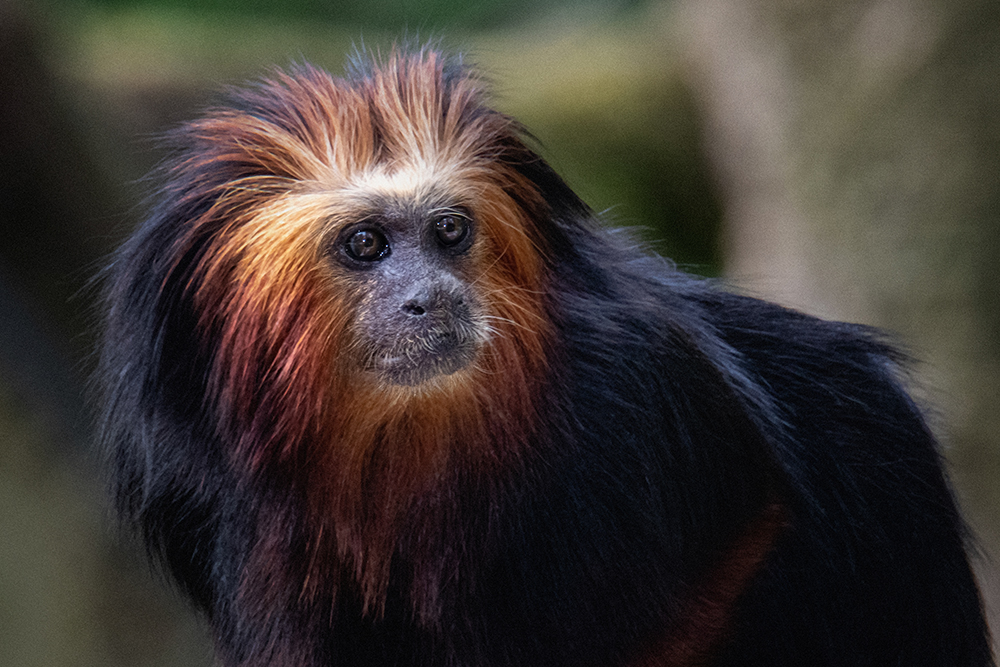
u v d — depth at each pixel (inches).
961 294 581.0
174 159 313.6
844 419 351.3
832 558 346.0
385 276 286.8
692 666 311.9
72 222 544.7
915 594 355.3
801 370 351.6
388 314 285.0
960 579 363.6
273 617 302.0
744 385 323.9
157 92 650.8
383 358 286.5
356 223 285.4
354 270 288.2
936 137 584.1
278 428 292.7
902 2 592.4
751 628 342.0
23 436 553.0
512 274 297.0
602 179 741.9
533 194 303.9
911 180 593.6
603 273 307.0
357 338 288.4
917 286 593.3
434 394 289.9
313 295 287.4
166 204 298.2
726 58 718.5
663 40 794.2
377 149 291.3
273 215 287.9
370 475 299.9
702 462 301.4
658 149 753.0
